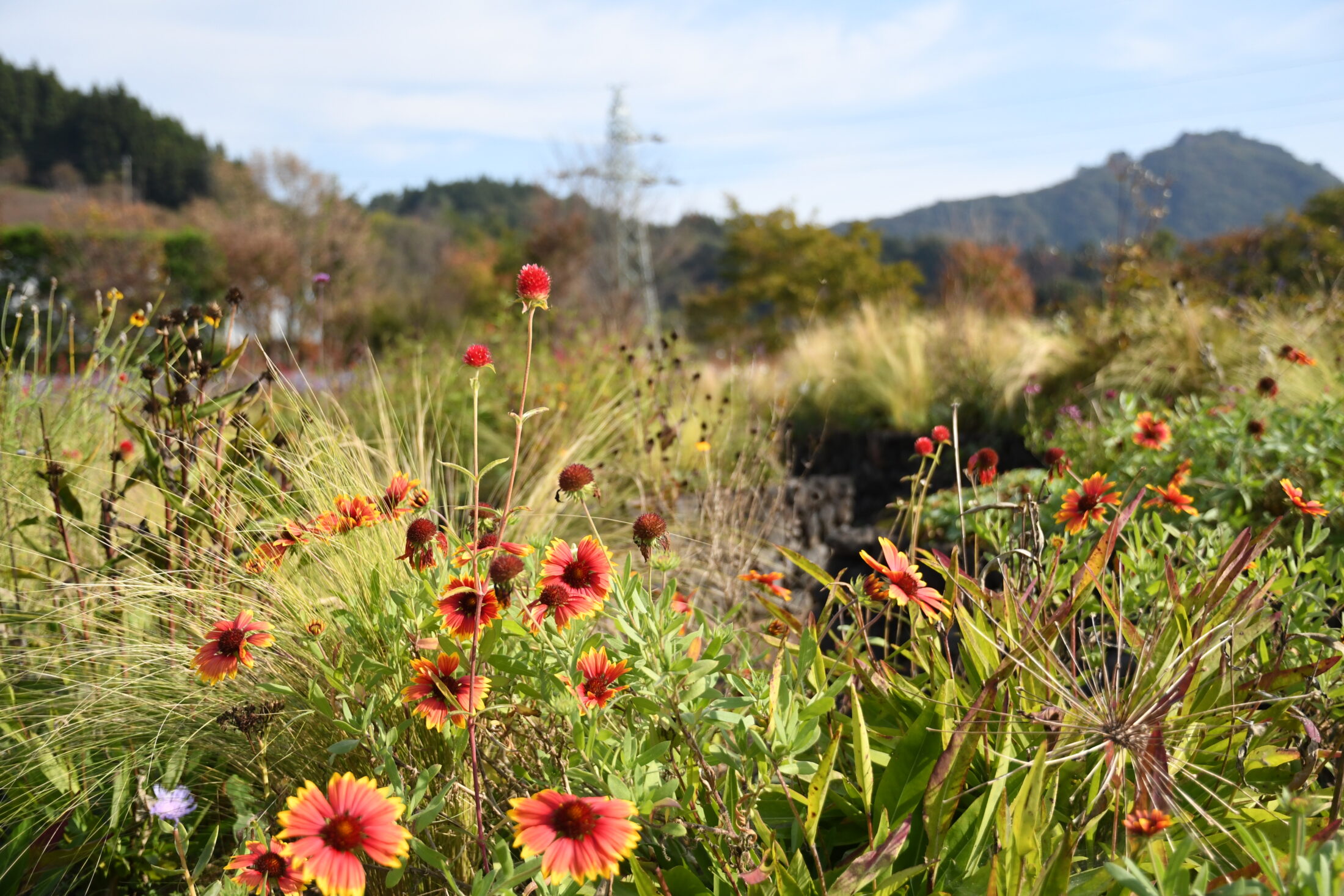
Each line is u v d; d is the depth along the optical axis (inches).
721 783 61.1
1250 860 53.6
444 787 56.7
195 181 2425.0
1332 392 174.7
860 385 316.2
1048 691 65.9
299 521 76.7
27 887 65.2
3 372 114.0
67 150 2405.3
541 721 64.3
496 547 57.9
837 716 67.6
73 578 92.2
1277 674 65.7
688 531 134.2
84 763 73.0
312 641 69.7
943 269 601.6
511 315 313.1
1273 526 68.0
